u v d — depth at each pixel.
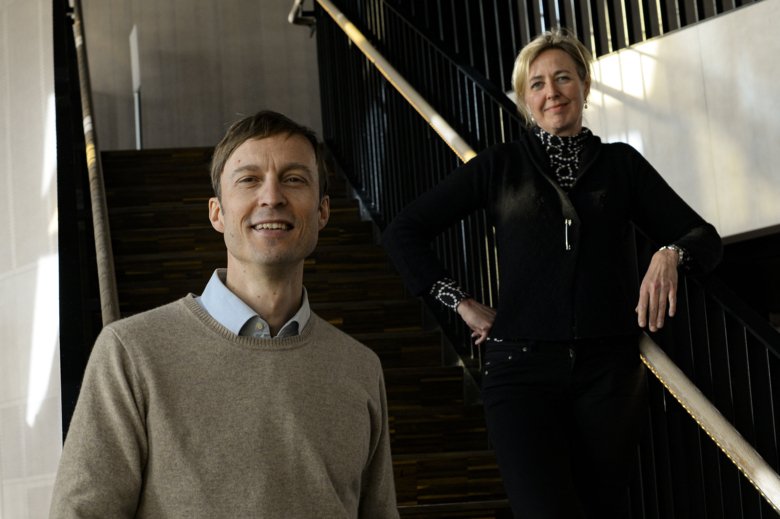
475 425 3.56
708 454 2.40
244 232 1.48
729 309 2.24
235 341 1.42
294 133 1.52
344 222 5.05
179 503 1.33
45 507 2.59
